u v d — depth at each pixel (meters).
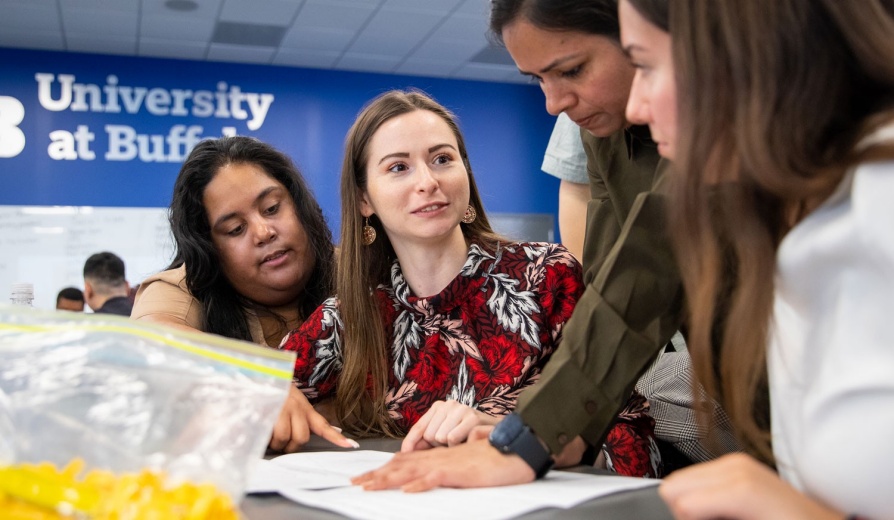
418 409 1.32
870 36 0.57
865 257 0.52
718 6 0.61
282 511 0.73
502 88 7.91
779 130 0.58
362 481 0.83
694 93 0.62
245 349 0.63
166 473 0.55
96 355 0.60
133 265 6.97
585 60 1.01
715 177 0.64
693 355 0.68
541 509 0.70
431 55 7.09
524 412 0.86
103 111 6.92
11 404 0.57
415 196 1.30
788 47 0.58
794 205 0.62
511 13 1.02
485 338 1.31
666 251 0.90
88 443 0.56
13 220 6.71
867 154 0.54
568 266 1.33
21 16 5.98
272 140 7.36
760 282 0.62
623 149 1.27
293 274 1.73
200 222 1.71
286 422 1.16
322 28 6.36
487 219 1.46
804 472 0.59
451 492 0.78
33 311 0.63
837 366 0.54
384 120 1.34
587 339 0.89
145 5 5.81
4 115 6.71
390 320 1.39
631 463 1.12
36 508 0.51
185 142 7.12
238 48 6.82
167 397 0.59
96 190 6.90
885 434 0.51
